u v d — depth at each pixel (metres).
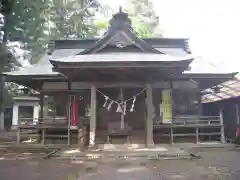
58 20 31.36
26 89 20.31
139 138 13.61
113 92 14.36
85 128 13.31
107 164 9.54
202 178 7.48
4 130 27.92
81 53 12.24
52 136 14.66
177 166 9.16
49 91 15.18
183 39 17.52
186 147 13.43
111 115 14.16
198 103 15.34
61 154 11.26
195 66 15.72
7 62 27.19
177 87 15.09
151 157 10.70
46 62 16.92
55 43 18.02
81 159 10.59
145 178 7.48
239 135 14.85
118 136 13.36
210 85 16.41
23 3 26.84
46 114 16.53
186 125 14.29
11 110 34.47
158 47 17.25
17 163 10.13
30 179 7.51
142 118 14.06
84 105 14.72
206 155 11.60
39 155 12.09
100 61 10.77
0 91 27.47
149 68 11.18
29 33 28.61
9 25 27.59
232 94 16.28
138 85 12.34
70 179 7.44
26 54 30.12
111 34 12.34
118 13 12.60
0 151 13.38
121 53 12.35
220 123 14.73
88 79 12.48
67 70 11.49
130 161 10.09
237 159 10.59
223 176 7.69
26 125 14.73
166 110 14.66
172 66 10.95
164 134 14.70
